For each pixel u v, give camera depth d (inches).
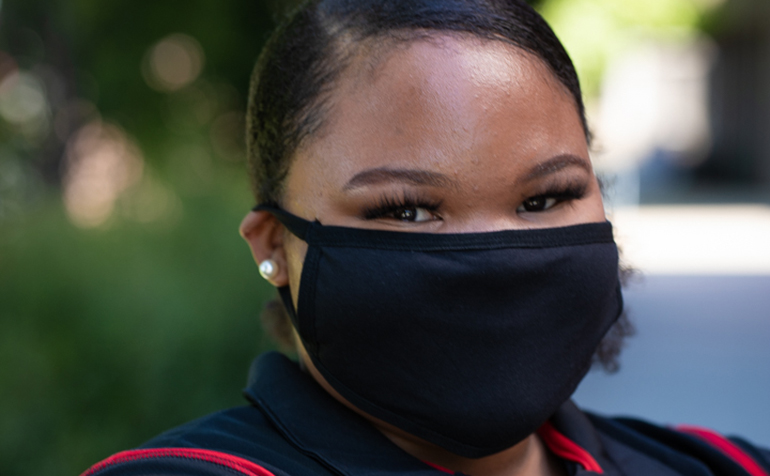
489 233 39.3
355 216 40.3
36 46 163.3
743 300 251.1
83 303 103.2
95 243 108.8
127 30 155.0
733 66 701.3
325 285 40.8
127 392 102.3
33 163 156.7
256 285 109.8
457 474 41.0
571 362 42.0
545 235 40.6
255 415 44.1
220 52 155.2
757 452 57.0
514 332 40.3
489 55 39.5
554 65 41.5
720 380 180.4
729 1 606.2
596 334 44.1
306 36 42.3
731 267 301.9
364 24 40.3
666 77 707.4
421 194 39.0
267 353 48.6
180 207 115.1
